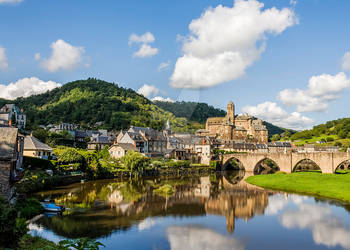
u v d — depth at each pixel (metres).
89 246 18.11
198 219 44.75
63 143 129.25
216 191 72.81
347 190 66.44
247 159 126.94
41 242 27.78
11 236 24.38
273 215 48.34
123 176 92.62
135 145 117.75
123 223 40.34
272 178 90.50
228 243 34.97
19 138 43.47
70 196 57.16
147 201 56.78
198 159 145.50
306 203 57.84
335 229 40.81
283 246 34.31
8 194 34.03
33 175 59.50
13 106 140.38
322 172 100.75
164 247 32.44
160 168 107.06
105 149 107.94
